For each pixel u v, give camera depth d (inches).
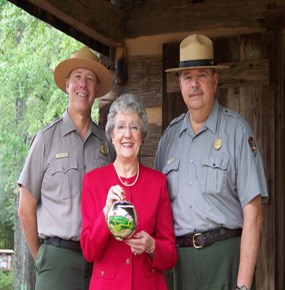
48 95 461.4
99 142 140.9
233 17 177.3
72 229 131.3
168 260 118.7
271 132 172.2
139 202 120.3
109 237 116.9
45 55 444.1
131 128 119.7
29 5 155.9
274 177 171.3
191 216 126.0
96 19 173.0
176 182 129.3
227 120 130.0
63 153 135.8
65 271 131.5
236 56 176.6
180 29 182.5
